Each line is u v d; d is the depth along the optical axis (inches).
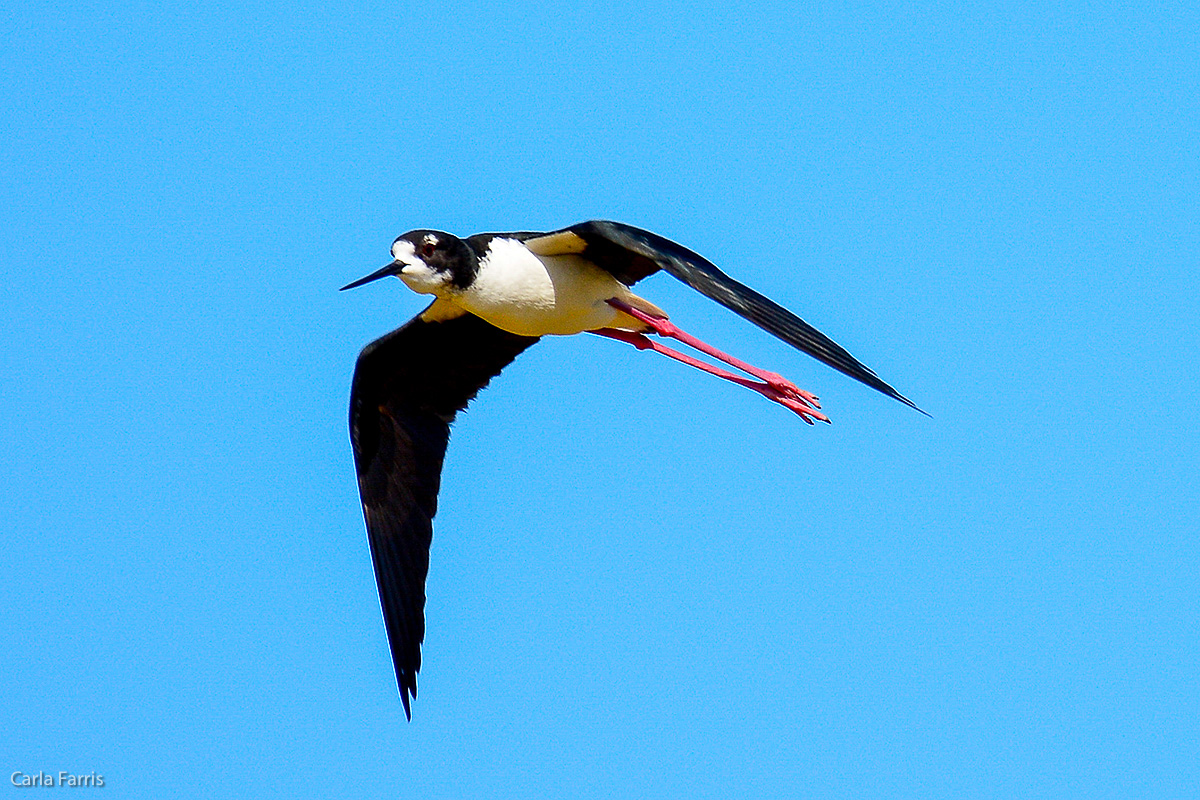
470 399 587.2
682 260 486.3
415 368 579.2
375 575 569.9
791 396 577.0
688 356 578.6
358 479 574.9
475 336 579.2
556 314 547.2
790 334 464.1
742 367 575.2
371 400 575.2
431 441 580.7
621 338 579.2
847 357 462.0
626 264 550.9
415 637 560.1
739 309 465.4
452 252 529.7
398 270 526.0
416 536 572.1
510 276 536.1
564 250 538.3
